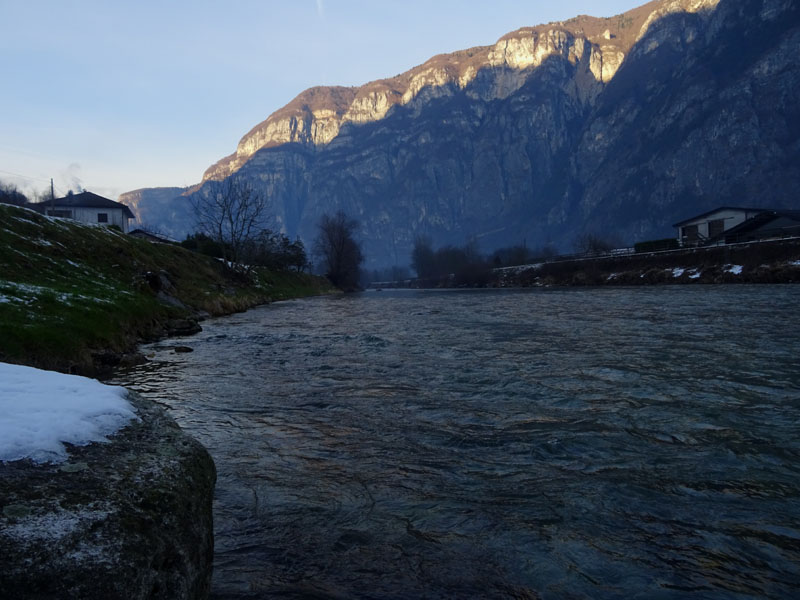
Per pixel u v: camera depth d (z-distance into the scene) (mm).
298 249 93375
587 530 4566
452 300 49750
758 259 52406
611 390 9625
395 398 9531
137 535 2797
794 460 6082
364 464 6223
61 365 11531
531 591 3721
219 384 10992
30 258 20578
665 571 3938
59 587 2322
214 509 5012
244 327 24609
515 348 15180
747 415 7852
